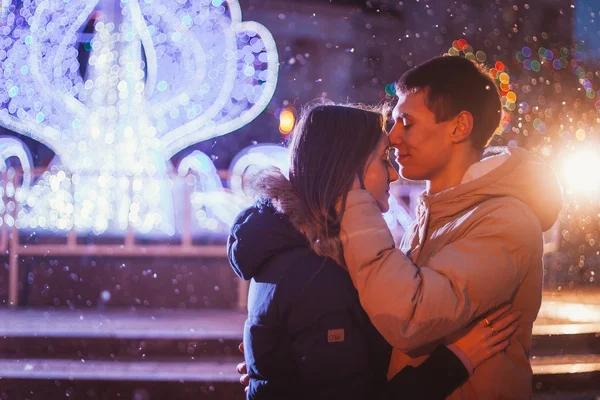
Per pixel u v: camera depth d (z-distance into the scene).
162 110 9.01
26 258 7.54
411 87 1.96
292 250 1.80
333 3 10.82
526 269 1.80
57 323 6.26
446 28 11.63
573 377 5.14
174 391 4.96
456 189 1.89
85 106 8.51
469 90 1.92
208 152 9.87
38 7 8.56
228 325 6.18
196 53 9.23
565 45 12.34
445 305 1.68
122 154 8.38
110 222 7.57
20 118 8.55
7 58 8.61
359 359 1.73
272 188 1.83
